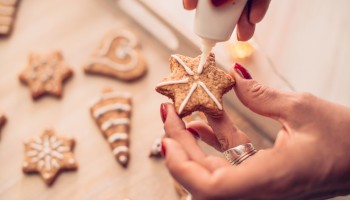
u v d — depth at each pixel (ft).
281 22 1.36
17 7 1.61
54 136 1.40
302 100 0.90
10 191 1.34
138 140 1.41
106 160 1.38
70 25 1.59
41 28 1.58
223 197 0.85
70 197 1.33
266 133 1.41
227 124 1.00
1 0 1.59
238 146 0.96
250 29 1.04
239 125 1.43
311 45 1.34
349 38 1.32
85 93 1.48
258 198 0.87
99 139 1.41
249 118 1.43
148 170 1.37
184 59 0.98
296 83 1.30
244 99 0.97
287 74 1.32
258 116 1.37
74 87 1.49
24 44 1.55
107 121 1.41
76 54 1.54
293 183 0.85
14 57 1.53
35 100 1.46
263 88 0.95
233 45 1.33
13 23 1.58
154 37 1.55
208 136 1.10
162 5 1.46
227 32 0.91
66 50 1.55
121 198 1.33
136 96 1.48
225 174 0.85
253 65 1.33
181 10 1.44
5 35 1.55
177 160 0.88
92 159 1.38
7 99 1.46
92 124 1.44
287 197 0.89
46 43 1.56
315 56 1.32
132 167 1.37
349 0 1.35
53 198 1.33
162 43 1.54
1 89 1.48
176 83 0.95
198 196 0.88
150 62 1.52
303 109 0.90
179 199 1.33
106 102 1.44
